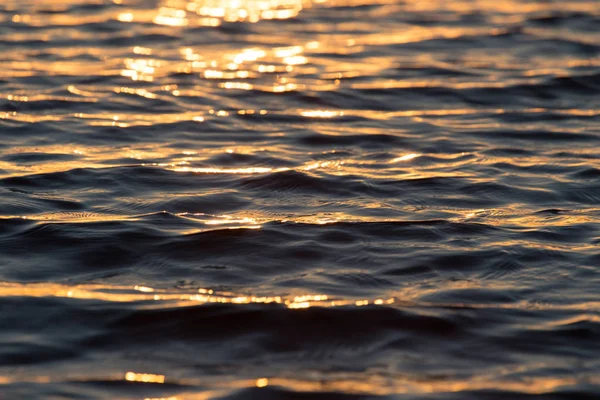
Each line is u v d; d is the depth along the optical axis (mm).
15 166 21359
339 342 12852
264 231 17109
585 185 20578
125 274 15164
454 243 16703
